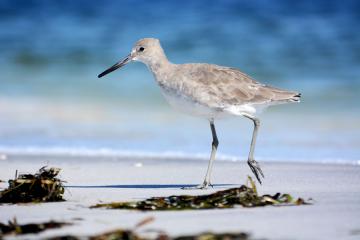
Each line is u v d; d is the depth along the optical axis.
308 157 14.59
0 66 26.41
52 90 22.89
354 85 22.88
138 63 25.52
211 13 33.34
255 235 7.48
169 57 27.14
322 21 31.80
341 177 11.87
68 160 14.42
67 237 7.39
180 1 35.75
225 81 11.87
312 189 10.66
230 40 29.19
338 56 26.66
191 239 7.27
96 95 22.31
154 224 8.10
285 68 25.39
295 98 12.32
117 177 12.40
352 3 33.81
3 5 35.00
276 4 33.91
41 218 8.69
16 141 16.58
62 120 19.00
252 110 12.06
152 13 33.94
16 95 22.20
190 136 17.17
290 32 30.25
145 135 17.28
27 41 29.94
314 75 24.34
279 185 11.19
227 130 17.94
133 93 22.53
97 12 34.53
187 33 30.16
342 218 8.23
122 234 7.34
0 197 9.86
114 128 18.06
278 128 17.89
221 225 7.98
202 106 11.77
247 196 9.35
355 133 17.12
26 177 10.20
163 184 11.67
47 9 34.72
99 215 8.74
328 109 19.94
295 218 8.27
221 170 13.03
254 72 25.14
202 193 10.69
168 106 20.98
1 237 7.64
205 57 27.03
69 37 30.50
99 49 28.67
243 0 34.91
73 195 10.49
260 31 30.45
